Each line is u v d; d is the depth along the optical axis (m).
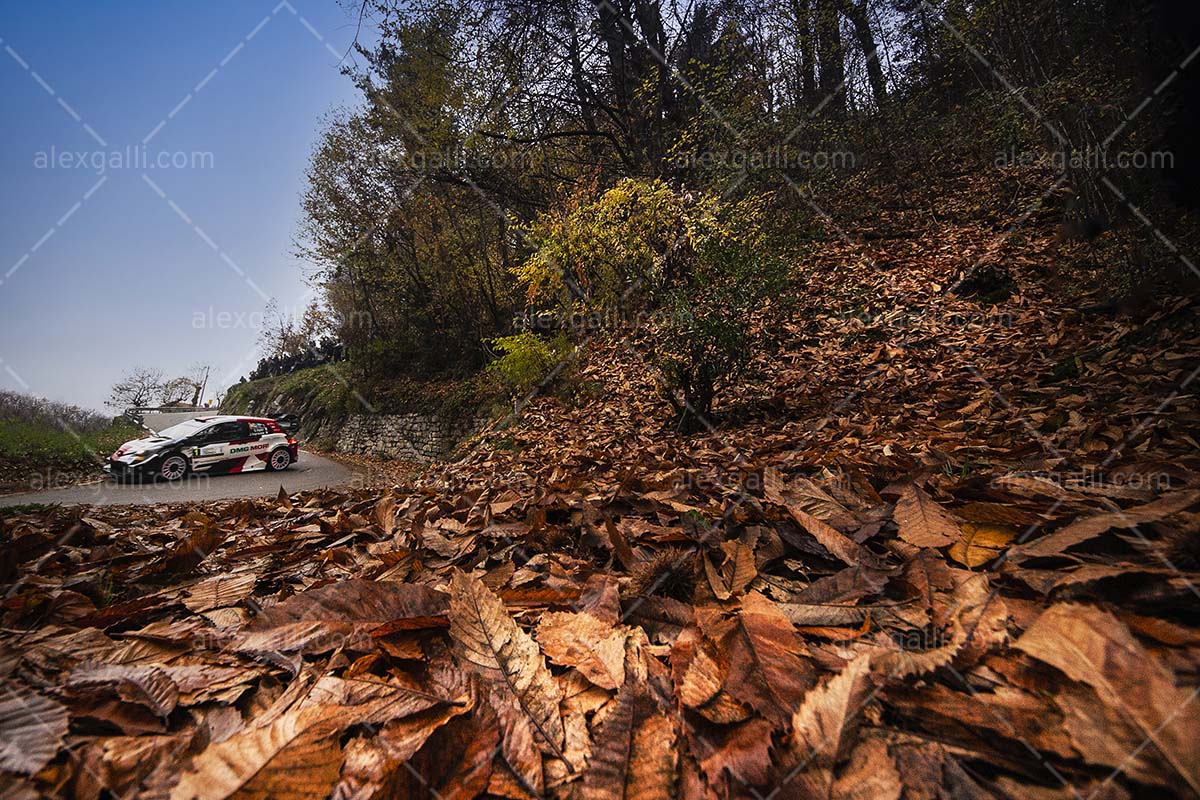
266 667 1.02
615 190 8.97
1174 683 0.62
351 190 19.88
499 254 17.52
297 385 29.95
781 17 14.47
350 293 24.03
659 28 15.14
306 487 11.16
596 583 1.30
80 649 1.13
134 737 0.80
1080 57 8.20
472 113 15.07
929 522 1.40
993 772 0.64
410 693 0.84
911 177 13.45
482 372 15.95
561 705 0.86
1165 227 5.78
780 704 0.77
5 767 0.70
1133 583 0.94
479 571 1.63
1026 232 9.27
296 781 0.67
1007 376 5.11
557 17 14.18
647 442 6.03
